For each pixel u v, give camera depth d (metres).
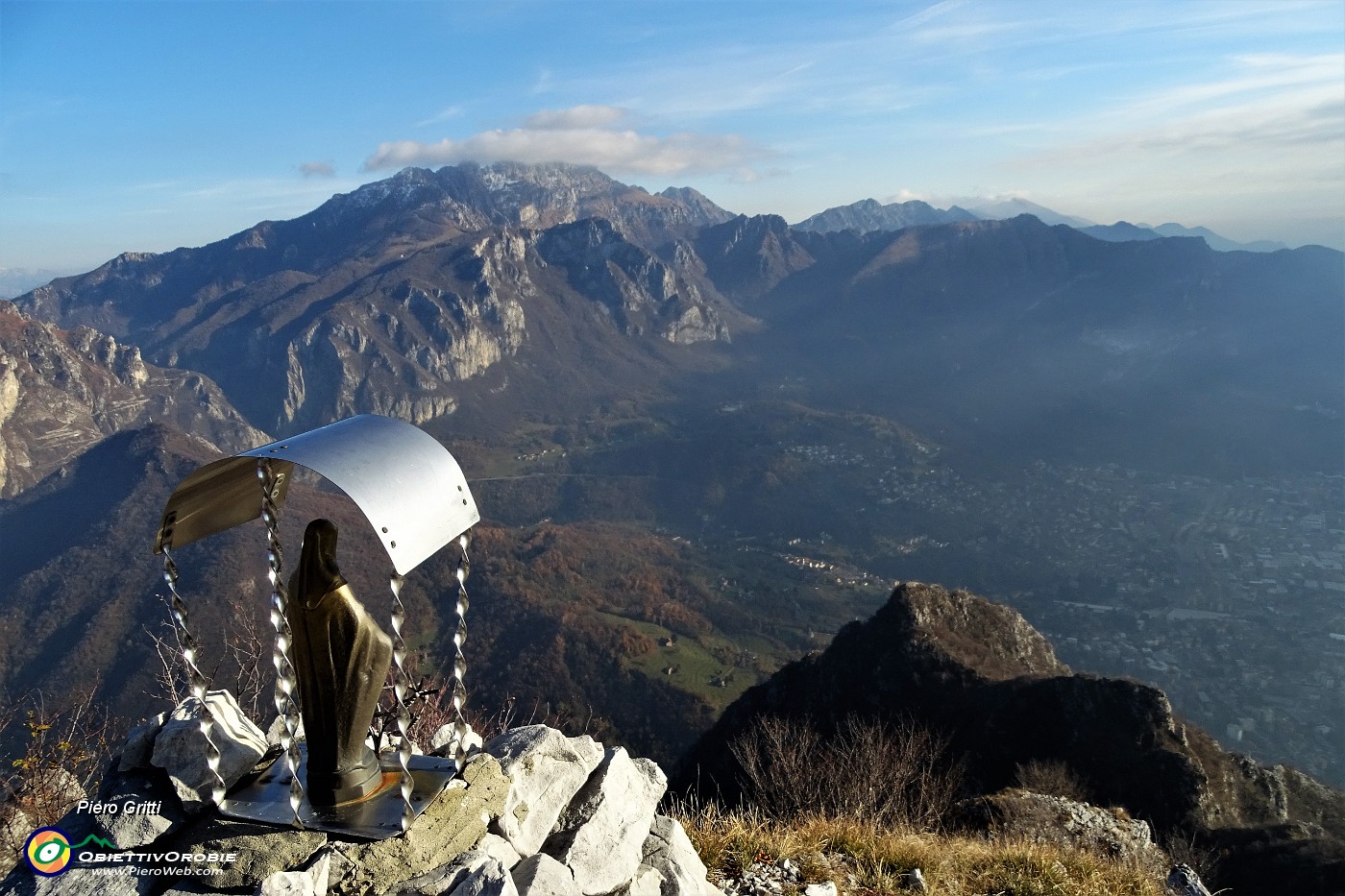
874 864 8.34
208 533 5.50
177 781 5.18
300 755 5.73
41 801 7.04
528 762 6.16
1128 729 32.72
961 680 40.25
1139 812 29.72
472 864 4.99
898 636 44.50
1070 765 32.62
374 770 5.46
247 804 5.23
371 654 5.18
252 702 9.10
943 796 15.66
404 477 5.00
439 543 5.10
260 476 4.86
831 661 45.72
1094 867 9.84
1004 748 34.91
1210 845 26.08
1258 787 33.41
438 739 6.42
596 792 6.34
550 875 5.20
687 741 66.81
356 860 4.95
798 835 8.87
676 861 6.59
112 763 5.55
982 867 9.12
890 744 17.08
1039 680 36.72
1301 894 22.25
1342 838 26.00
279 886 4.46
